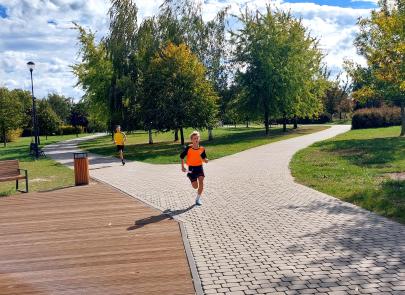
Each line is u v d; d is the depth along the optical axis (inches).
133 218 356.8
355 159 715.4
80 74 1615.4
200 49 1448.1
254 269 230.1
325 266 230.4
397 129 1518.2
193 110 1243.8
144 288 209.5
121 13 1290.6
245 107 1646.2
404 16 992.2
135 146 1386.6
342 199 408.2
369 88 1199.6
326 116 2928.2
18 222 355.6
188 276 223.8
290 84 1619.1
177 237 296.8
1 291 211.8
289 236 289.9
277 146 1078.4
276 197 426.3
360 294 193.6
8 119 1931.6
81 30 1504.7
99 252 268.2
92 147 1475.1
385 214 341.1
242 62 1642.5
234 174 600.1
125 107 1333.7
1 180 491.2
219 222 334.6
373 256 243.4
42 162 946.7
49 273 234.4
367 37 1201.4
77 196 469.7
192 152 401.4
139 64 1323.8
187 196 447.8
